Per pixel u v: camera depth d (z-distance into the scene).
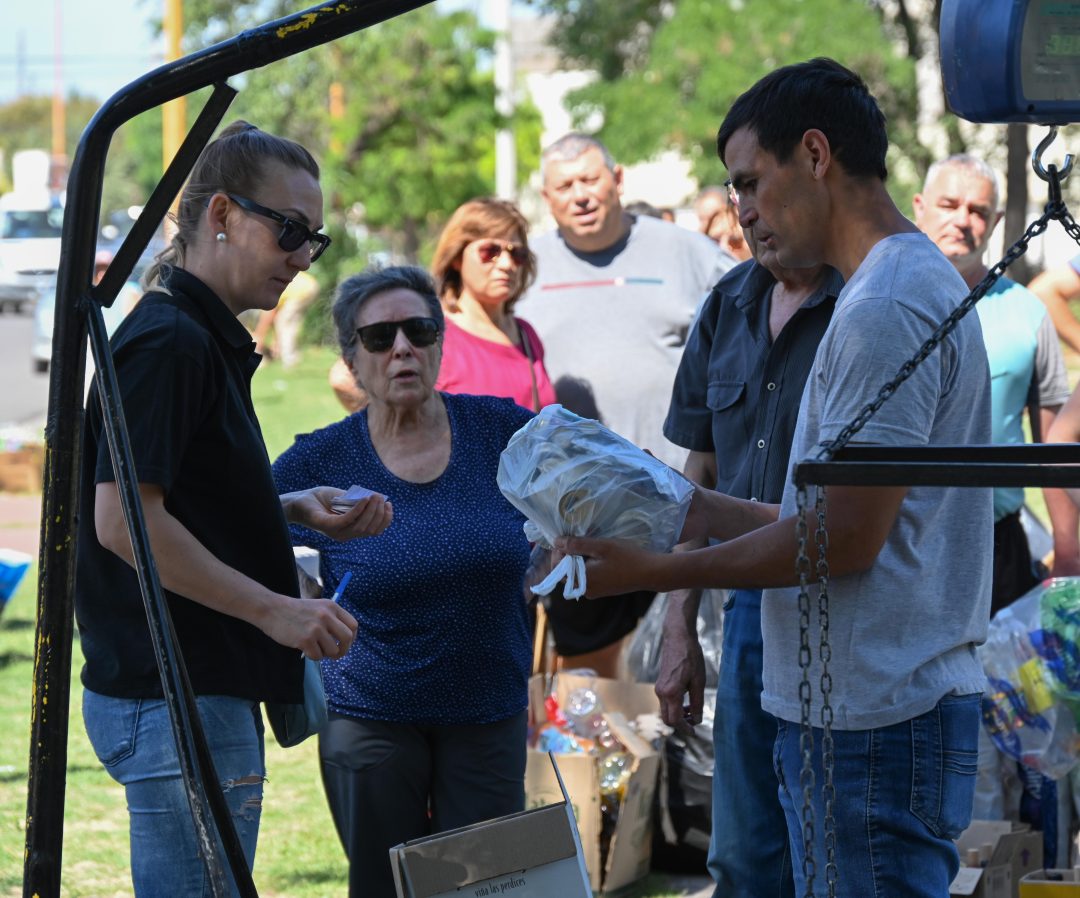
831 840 2.52
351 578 3.79
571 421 3.00
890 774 2.85
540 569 3.97
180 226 3.04
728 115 3.04
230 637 2.94
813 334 3.73
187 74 2.46
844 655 2.86
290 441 15.54
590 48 34.12
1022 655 4.55
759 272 3.89
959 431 2.85
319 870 5.16
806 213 2.95
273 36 2.43
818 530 2.39
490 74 31.88
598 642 5.61
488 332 5.93
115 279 2.55
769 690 3.00
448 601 3.77
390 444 3.95
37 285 24.84
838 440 2.36
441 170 31.05
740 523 3.15
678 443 4.21
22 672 7.65
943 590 2.90
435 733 3.85
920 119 32.09
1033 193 30.42
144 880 2.92
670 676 4.09
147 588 2.39
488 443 4.00
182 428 2.80
